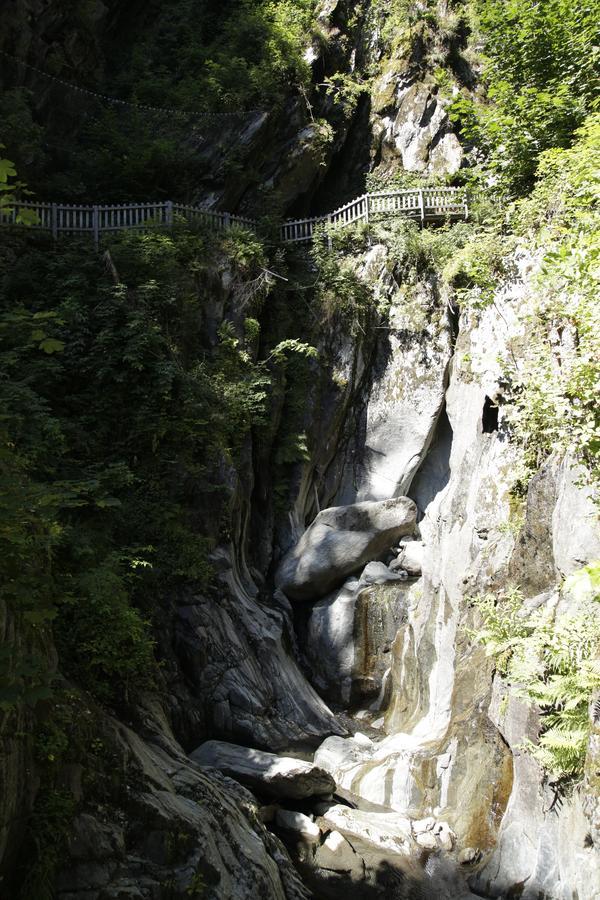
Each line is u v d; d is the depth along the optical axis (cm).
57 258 1398
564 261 862
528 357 1160
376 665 1356
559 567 876
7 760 568
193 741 1093
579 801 725
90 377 1296
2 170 413
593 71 1345
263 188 1848
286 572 1452
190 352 1432
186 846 706
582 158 1131
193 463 1305
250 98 1898
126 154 1798
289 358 1608
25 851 599
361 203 1719
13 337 1193
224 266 1545
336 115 2012
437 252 1603
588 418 855
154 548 1158
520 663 831
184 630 1159
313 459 1583
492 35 1538
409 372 1599
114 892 627
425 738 1142
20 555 568
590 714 708
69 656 813
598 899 659
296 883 830
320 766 1118
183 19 2134
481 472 1271
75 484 742
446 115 1931
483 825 908
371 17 2103
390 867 898
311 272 1703
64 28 1894
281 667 1251
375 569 1437
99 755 705
